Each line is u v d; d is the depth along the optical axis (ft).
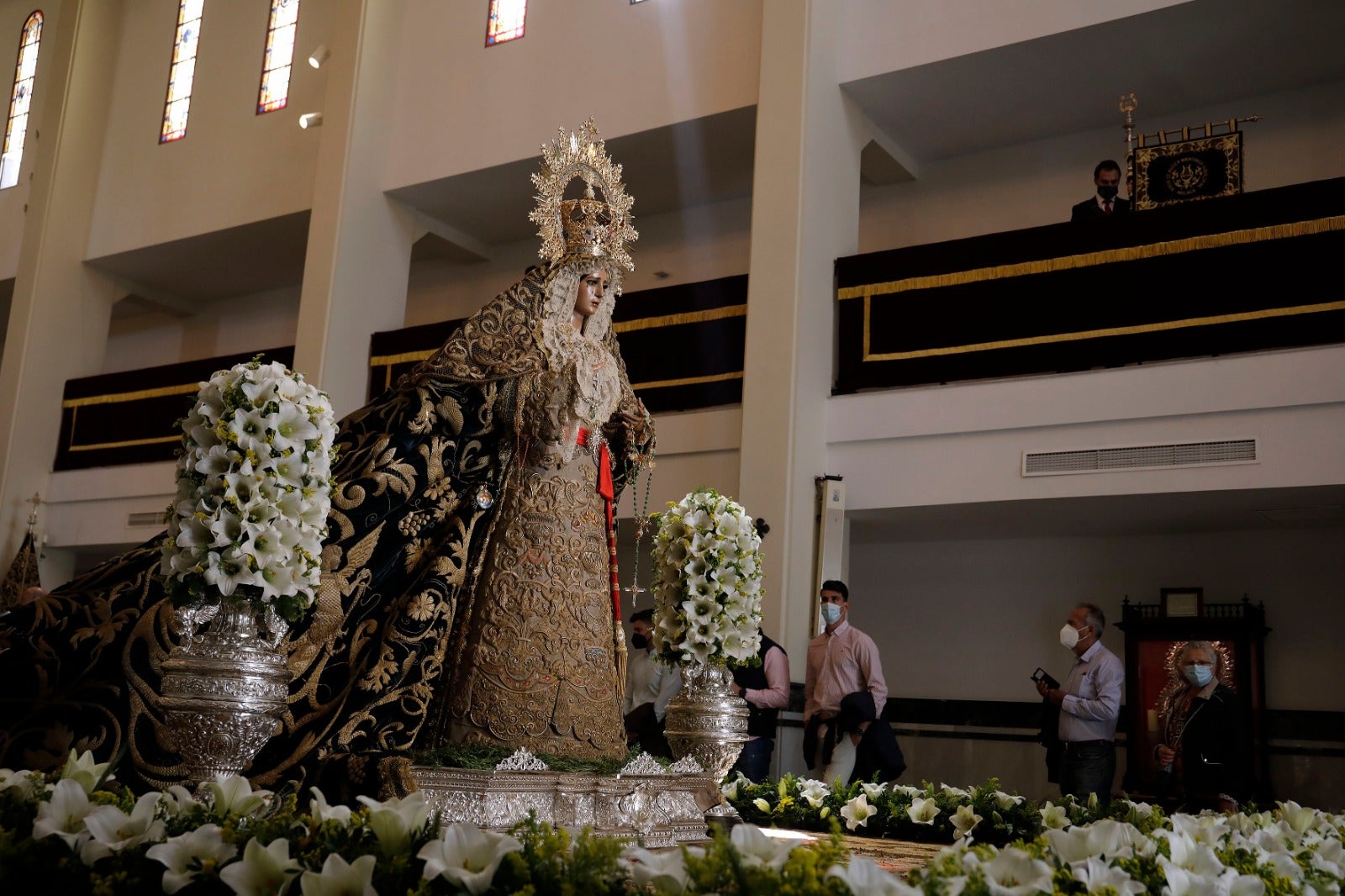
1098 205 28.37
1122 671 22.76
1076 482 26.35
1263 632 28.86
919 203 35.19
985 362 27.94
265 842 6.72
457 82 38.47
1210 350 25.16
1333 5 26.81
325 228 37.78
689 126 33.71
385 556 11.53
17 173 49.26
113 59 47.88
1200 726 20.81
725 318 31.40
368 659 11.10
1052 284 27.40
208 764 8.77
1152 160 27.58
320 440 9.62
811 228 29.84
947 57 30.09
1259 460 24.32
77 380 44.98
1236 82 30.17
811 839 13.01
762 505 28.30
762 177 30.30
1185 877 7.32
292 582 9.22
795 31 30.78
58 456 44.68
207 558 8.91
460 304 43.16
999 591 33.06
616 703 12.05
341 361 37.24
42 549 44.14
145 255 45.24
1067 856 7.89
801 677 27.48
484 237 42.22
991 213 34.04
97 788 7.88
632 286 39.40
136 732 10.23
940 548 34.19
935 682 33.45
